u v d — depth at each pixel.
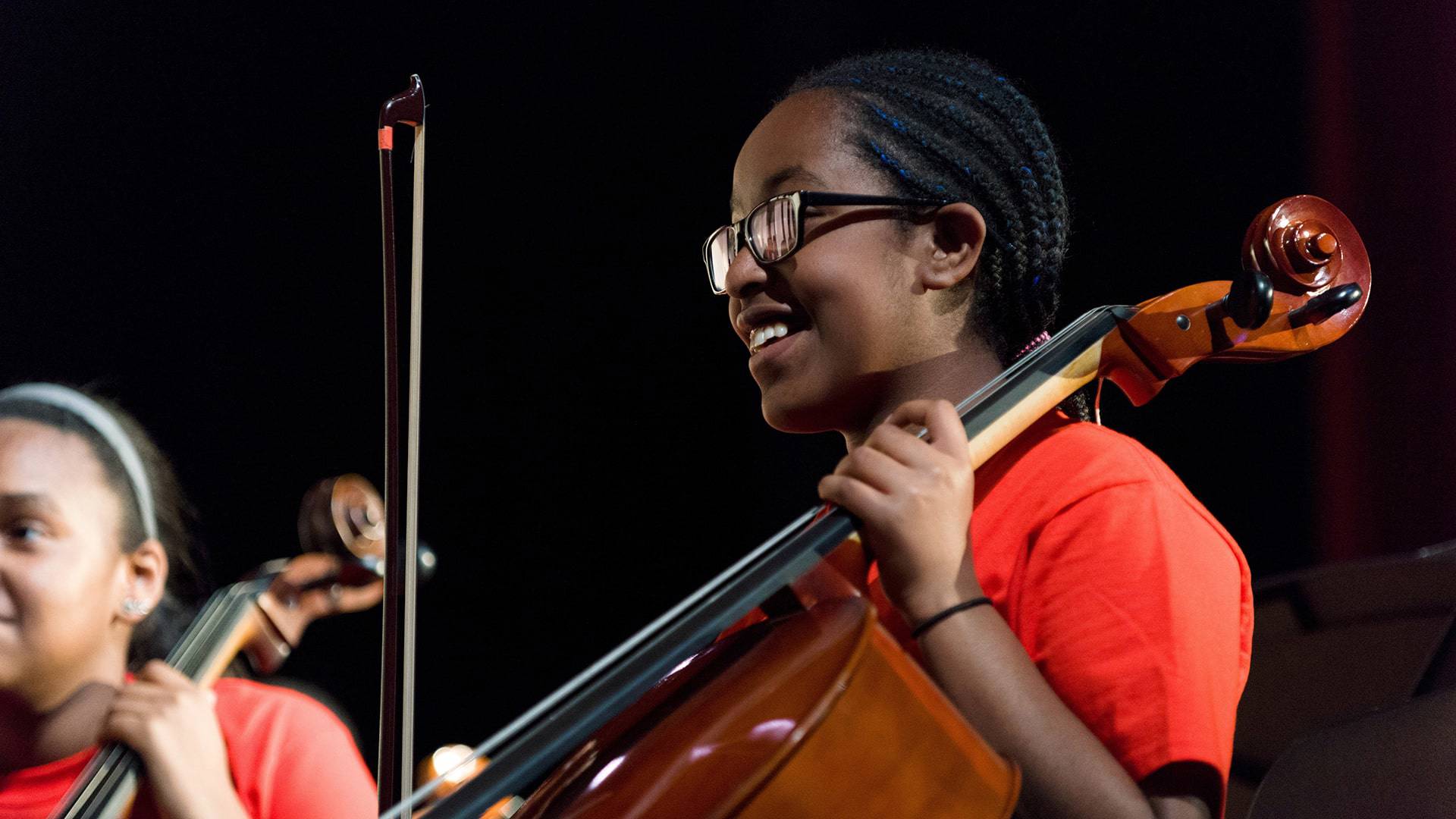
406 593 2.98
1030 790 2.14
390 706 2.87
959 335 2.84
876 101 2.96
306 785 3.53
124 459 3.79
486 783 2.20
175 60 7.12
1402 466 6.15
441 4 7.17
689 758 2.17
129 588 3.73
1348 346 6.24
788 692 2.12
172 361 7.07
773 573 2.30
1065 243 3.14
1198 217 6.19
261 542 7.00
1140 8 6.28
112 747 3.18
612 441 7.44
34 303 7.00
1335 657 3.45
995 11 6.43
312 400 7.13
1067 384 2.57
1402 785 2.82
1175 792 2.16
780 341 2.84
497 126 7.27
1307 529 6.24
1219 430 6.34
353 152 7.16
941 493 2.24
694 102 7.34
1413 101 6.08
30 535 3.58
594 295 7.42
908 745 2.03
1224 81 6.20
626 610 7.40
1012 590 2.43
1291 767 2.94
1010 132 3.01
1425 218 6.11
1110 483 2.43
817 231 2.81
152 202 7.12
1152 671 2.22
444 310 7.27
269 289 7.16
